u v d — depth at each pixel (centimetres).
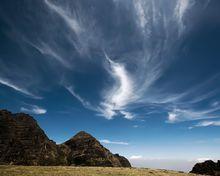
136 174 5481
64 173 4822
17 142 7475
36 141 7931
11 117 8219
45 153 7694
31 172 4659
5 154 6881
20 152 7181
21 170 4866
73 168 5897
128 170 6216
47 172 4822
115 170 6003
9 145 7231
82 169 5775
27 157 7088
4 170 4709
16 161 6806
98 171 5531
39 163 7100
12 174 4256
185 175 6303
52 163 7438
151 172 6162
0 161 6581
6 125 7775
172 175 5969
